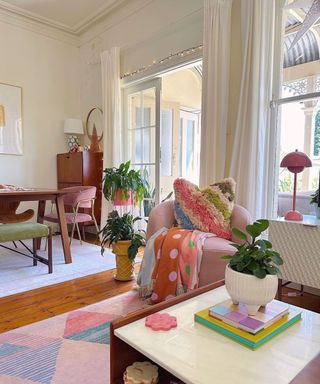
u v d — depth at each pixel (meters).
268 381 0.80
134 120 4.04
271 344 0.97
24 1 3.81
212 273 1.91
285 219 2.04
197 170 5.62
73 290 2.40
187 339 0.98
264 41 2.38
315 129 2.38
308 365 0.86
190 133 5.46
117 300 2.20
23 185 4.40
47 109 4.59
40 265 3.02
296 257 1.94
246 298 1.03
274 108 2.50
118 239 2.57
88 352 1.54
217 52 2.66
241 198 2.49
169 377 1.03
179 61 3.21
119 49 3.94
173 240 2.03
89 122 4.73
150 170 3.83
